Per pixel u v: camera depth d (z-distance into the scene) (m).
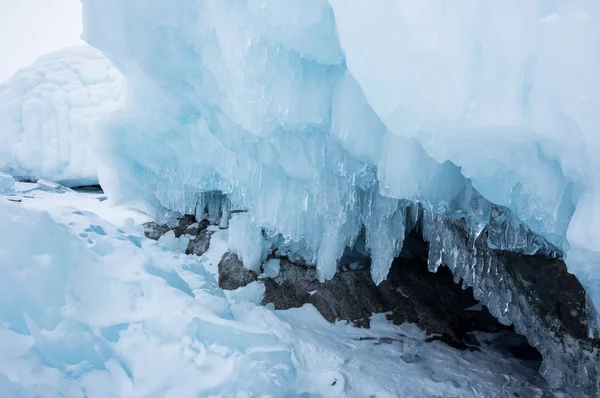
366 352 6.20
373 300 7.52
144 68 5.61
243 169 6.45
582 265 3.06
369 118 4.20
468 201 4.64
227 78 4.97
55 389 2.41
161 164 8.49
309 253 8.23
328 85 4.36
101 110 15.12
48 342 2.61
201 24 4.88
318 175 5.27
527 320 5.48
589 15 2.46
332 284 7.73
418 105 3.19
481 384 5.51
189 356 3.14
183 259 5.36
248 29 4.23
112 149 8.62
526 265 5.25
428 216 6.20
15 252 2.76
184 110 6.64
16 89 15.33
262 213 6.16
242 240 8.23
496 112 2.83
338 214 5.58
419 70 3.10
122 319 3.17
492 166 3.38
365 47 3.21
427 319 7.17
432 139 3.37
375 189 6.03
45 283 2.82
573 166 2.83
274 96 4.44
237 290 7.68
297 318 7.03
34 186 13.86
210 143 6.99
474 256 5.85
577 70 2.51
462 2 2.81
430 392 5.27
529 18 2.62
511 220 4.61
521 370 5.95
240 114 4.98
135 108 7.57
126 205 10.59
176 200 9.25
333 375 5.28
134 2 4.92
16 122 15.11
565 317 5.02
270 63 4.27
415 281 8.06
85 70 15.60
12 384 2.18
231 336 3.49
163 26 5.10
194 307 3.56
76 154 14.95
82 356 2.75
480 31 2.79
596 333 4.66
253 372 3.21
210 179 8.29
